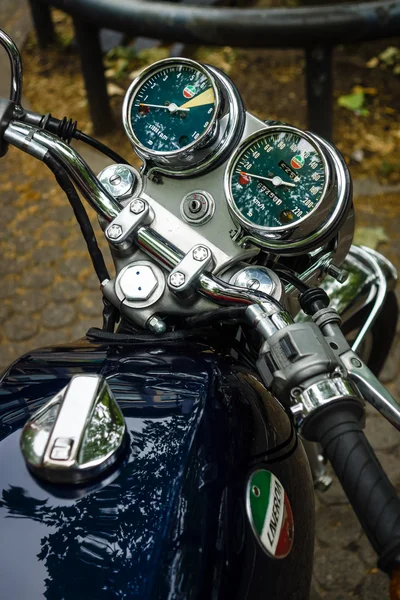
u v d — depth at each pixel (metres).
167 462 0.77
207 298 0.94
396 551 0.64
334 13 2.10
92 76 2.99
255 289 0.93
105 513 0.74
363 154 3.01
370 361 1.85
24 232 2.84
